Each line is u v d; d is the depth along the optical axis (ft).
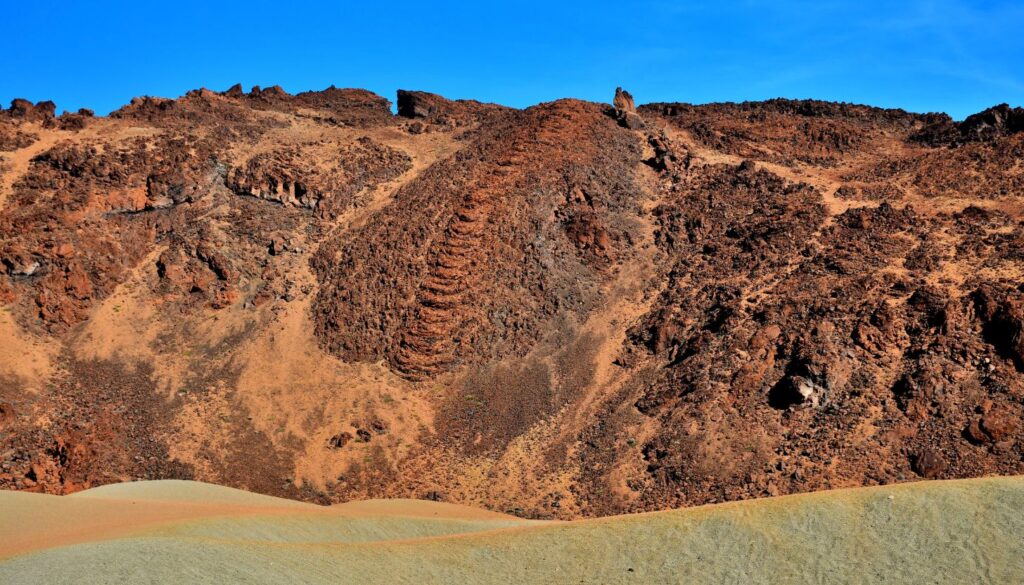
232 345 267.59
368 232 306.14
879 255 268.41
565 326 273.54
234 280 286.46
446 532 164.04
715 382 234.17
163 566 113.60
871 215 291.99
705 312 266.36
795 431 215.31
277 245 300.40
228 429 240.94
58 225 287.07
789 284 262.26
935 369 217.77
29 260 272.10
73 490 217.36
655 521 133.39
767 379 230.48
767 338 241.55
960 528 119.24
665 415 231.91
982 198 307.58
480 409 248.11
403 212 312.09
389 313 274.36
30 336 258.16
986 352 218.79
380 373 260.21
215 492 188.03
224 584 112.06
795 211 300.20
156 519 146.41
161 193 309.01
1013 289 235.81
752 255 282.77
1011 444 196.85
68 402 241.76
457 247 290.15
